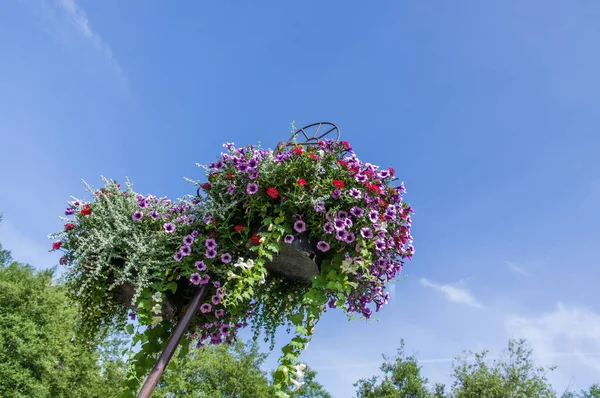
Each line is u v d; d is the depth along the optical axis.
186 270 3.16
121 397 3.02
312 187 3.13
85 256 3.19
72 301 3.66
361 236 3.12
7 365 13.69
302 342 2.92
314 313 2.99
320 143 3.31
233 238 3.30
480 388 14.76
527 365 15.16
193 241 3.23
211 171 3.41
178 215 3.48
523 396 14.31
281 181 3.16
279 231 3.04
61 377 15.39
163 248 3.25
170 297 3.38
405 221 3.40
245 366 16.64
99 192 3.46
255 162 3.17
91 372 16.31
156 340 3.27
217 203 3.24
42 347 14.59
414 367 15.98
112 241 3.18
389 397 15.03
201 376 17.06
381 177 3.37
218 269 3.18
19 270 17.12
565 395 16.09
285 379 2.79
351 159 3.30
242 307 3.58
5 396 13.51
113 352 17.61
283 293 3.62
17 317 14.35
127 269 3.08
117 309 3.79
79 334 3.84
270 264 3.27
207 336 3.62
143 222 3.36
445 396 15.73
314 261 3.15
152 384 2.74
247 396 15.91
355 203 3.16
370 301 3.54
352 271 3.07
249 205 3.17
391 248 3.40
